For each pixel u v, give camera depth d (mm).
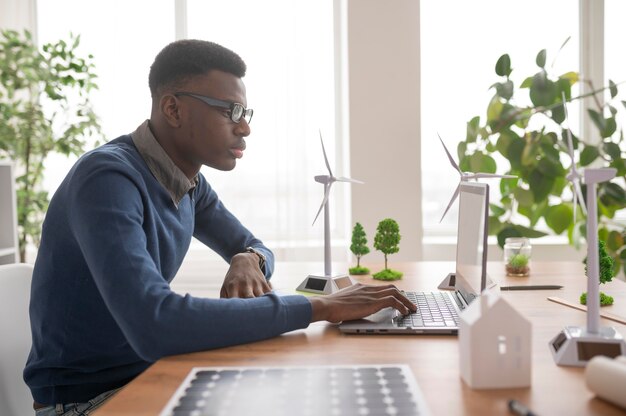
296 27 3268
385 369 887
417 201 3189
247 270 1388
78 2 3400
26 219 3160
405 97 3160
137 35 3363
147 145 1307
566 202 3029
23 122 3182
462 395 797
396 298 1226
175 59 1281
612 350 905
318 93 3297
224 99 1293
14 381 1311
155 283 1004
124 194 1107
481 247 1087
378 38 3150
